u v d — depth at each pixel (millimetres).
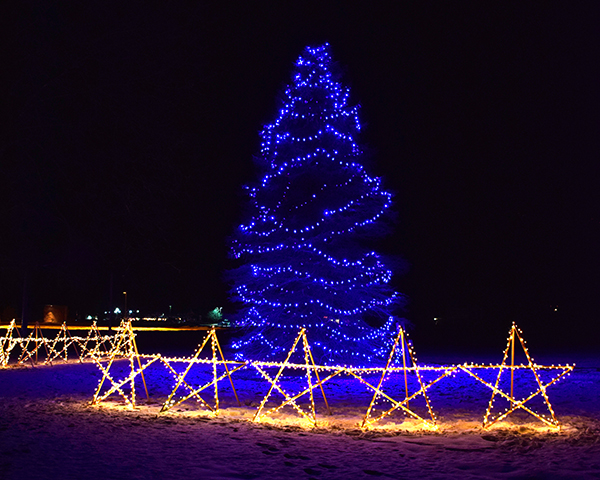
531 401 10969
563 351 24422
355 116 18766
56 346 26719
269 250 18094
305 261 17750
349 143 18172
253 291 18469
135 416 8828
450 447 6711
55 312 48156
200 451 6406
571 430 7801
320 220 17641
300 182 17969
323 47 18672
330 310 17500
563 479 5270
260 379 15297
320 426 8344
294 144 18156
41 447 6430
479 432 7719
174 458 6055
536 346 27984
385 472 5602
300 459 6109
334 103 18312
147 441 6887
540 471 5551
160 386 13562
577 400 11023
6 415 8727
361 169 17984
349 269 17672
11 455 6027
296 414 9656
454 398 11602
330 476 5453
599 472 5457
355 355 17766
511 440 7023
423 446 6781
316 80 18578
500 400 11250
